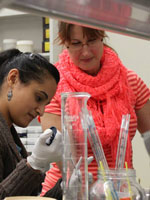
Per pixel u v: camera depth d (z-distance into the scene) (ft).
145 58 12.20
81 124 3.82
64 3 2.62
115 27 3.17
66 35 6.89
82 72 7.47
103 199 3.67
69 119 3.81
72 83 7.41
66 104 3.84
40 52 13.70
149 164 11.76
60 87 7.43
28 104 5.77
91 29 6.72
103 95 7.44
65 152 3.79
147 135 3.26
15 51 6.06
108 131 7.11
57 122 7.17
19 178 4.87
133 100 7.64
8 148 5.61
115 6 2.76
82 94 3.86
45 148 4.81
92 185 3.89
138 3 2.76
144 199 3.74
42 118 7.27
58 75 6.10
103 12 2.85
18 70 5.78
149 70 12.16
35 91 5.75
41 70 5.79
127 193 3.70
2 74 5.90
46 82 5.82
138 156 11.99
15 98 5.77
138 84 7.77
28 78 5.75
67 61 7.66
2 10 2.38
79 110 3.84
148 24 3.19
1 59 5.99
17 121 5.90
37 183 5.01
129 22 3.11
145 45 12.16
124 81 7.64
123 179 3.73
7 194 4.85
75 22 2.93
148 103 7.87
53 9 2.68
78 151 3.79
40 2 2.53
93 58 7.23
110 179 3.72
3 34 14.29
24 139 12.09
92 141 4.10
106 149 7.23
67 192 3.75
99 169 3.84
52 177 7.27
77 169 3.76
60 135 4.91
